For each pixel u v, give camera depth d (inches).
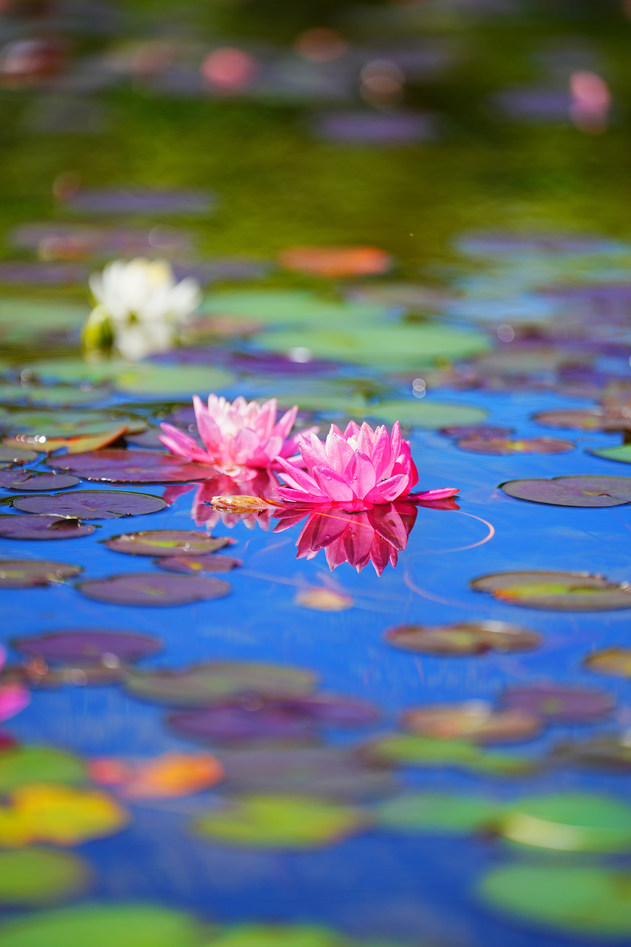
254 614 108.6
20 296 144.3
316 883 99.6
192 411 126.4
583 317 141.4
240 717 104.0
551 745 103.3
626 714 104.3
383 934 98.7
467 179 218.7
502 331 138.9
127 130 254.4
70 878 99.7
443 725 103.9
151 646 106.8
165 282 141.2
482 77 315.6
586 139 251.9
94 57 330.3
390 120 266.5
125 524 114.4
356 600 109.6
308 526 114.7
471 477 119.3
